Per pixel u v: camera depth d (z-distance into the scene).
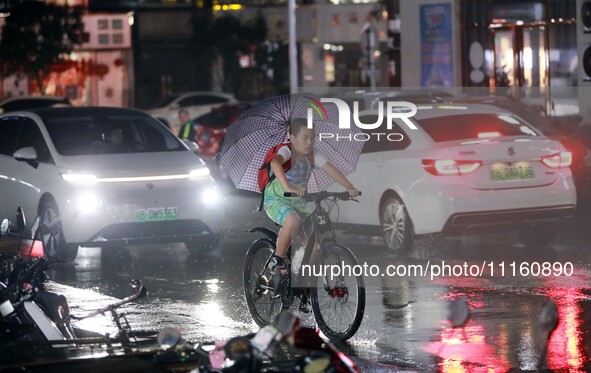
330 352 12.31
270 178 20.73
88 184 30.41
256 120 28.16
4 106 80.31
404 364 18.36
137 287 14.81
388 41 63.69
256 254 22.00
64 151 31.55
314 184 22.27
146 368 13.02
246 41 123.94
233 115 69.94
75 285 27.48
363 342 20.22
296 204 20.77
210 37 123.38
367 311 23.06
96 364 13.31
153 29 124.06
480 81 59.66
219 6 127.00
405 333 20.89
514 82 57.69
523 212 29.72
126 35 115.81
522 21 57.25
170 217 31.00
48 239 17.69
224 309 23.91
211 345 14.71
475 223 29.61
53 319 15.46
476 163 29.52
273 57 127.00
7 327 14.97
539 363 18.20
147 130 32.84
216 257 31.61
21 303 15.20
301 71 126.06
